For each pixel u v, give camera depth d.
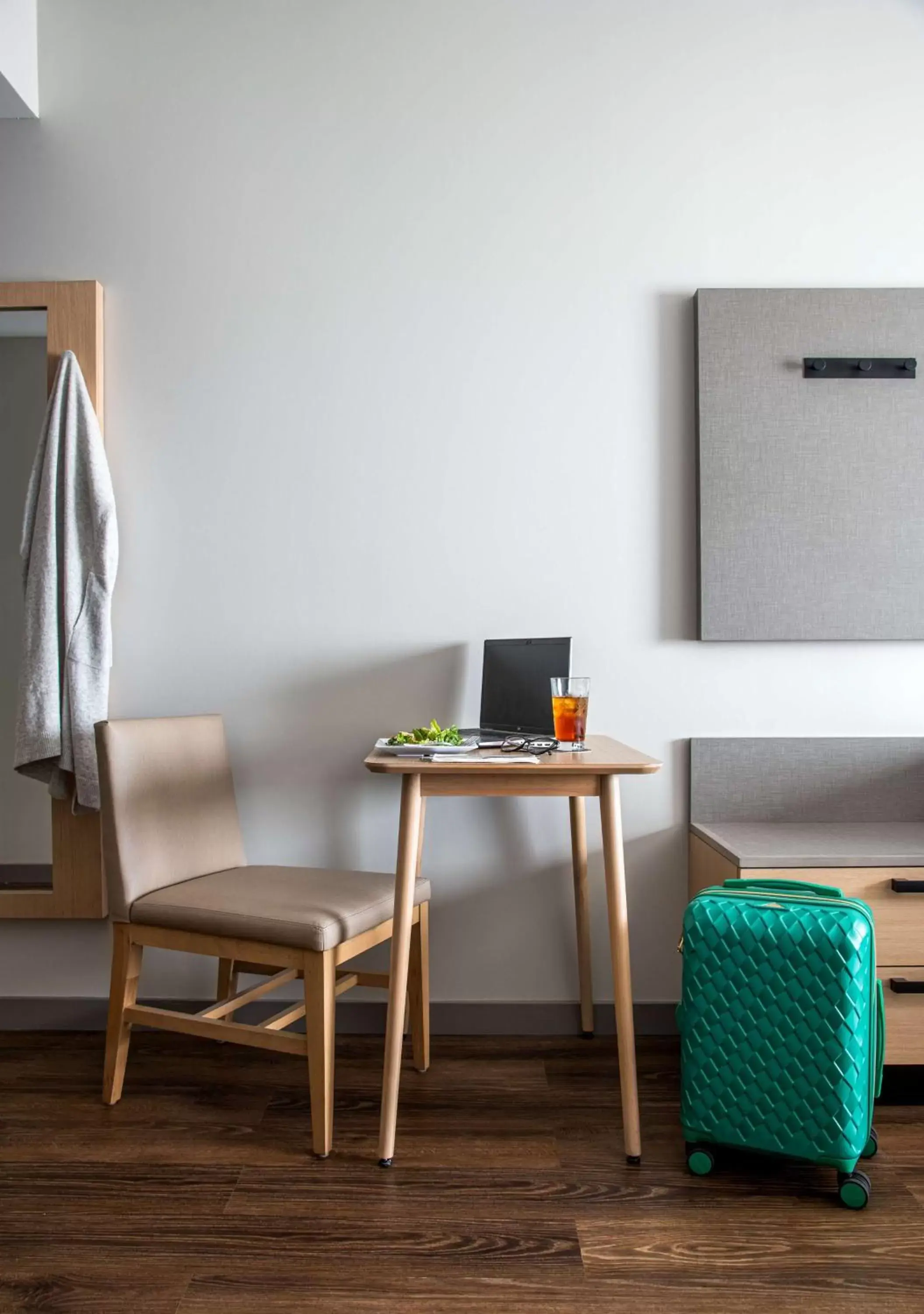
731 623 2.35
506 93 2.39
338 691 2.40
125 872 1.95
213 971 2.39
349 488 2.39
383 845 2.40
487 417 2.39
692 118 2.39
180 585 2.40
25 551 2.31
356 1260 1.46
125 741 2.00
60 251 2.40
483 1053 2.25
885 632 2.36
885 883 1.98
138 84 2.40
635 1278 1.42
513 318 2.39
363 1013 2.37
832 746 2.37
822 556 2.36
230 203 2.39
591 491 2.39
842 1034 1.62
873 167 2.39
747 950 1.68
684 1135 1.73
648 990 2.38
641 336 2.39
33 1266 1.44
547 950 2.39
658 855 2.40
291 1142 1.82
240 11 2.40
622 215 2.39
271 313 2.39
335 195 2.39
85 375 2.35
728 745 2.37
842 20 2.40
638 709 2.39
